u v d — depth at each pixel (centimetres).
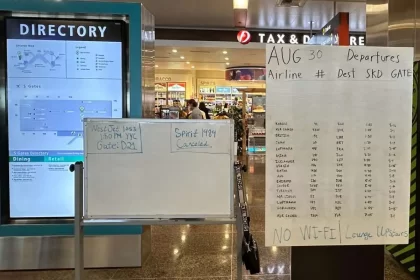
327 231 182
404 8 376
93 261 311
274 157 179
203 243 367
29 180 304
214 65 1449
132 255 312
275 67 177
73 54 299
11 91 296
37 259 309
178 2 707
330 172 181
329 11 747
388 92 181
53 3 290
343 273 215
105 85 303
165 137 203
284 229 181
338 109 180
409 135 183
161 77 1678
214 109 1495
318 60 178
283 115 178
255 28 907
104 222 198
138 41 302
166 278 289
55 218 308
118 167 202
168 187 204
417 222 291
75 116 302
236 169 203
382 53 180
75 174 194
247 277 287
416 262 293
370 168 182
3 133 298
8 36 293
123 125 201
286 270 299
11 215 305
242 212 195
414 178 298
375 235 183
